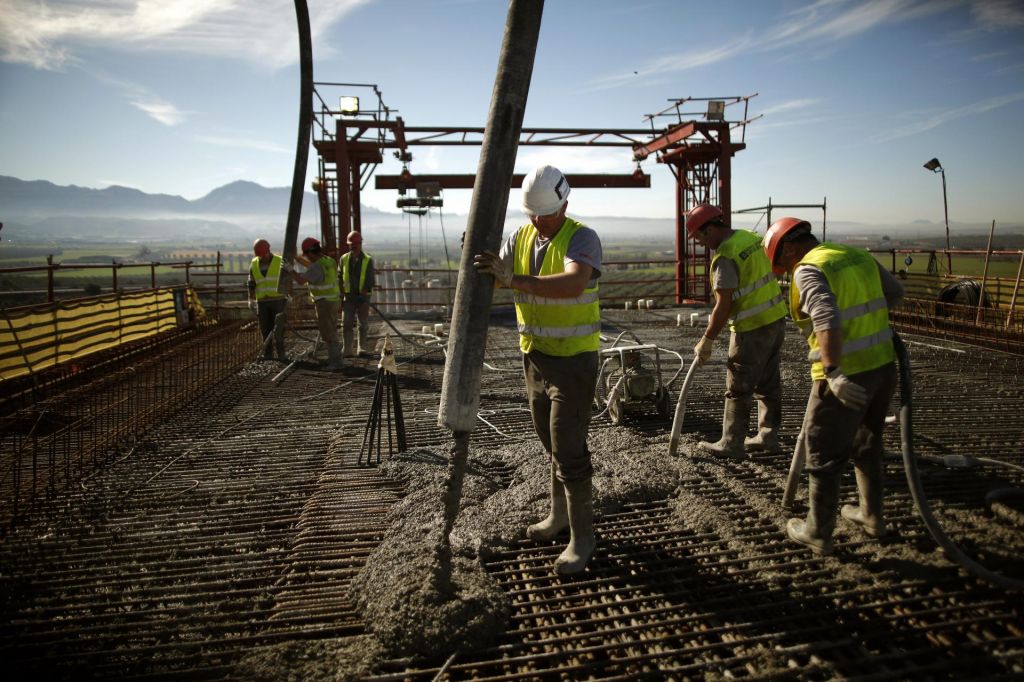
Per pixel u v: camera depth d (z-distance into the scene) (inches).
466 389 96.2
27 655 96.9
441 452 181.8
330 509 147.1
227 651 95.7
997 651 90.5
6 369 263.3
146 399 255.3
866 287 110.8
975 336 355.6
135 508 152.2
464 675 91.4
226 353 364.5
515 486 154.4
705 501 145.3
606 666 90.4
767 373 175.0
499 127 93.6
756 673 88.0
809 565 115.6
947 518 132.2
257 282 338.3
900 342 112.7
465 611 99.4
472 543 124.3
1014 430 193.5
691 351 344.5
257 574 120.0
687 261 661.9
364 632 100.0
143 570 122.0
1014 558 114.3
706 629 97.8
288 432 212.2
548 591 111.2
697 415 220.1
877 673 86.7
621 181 668.7
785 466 167.9
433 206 577.3
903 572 110.8
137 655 96.2
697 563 118.7
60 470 178.4
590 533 116.9
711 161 628.4
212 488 163.6
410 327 471.2
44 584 117.5
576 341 107.7
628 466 164.9
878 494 121.5
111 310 358.9
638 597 108.0
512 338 407.5
